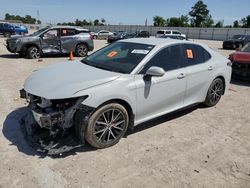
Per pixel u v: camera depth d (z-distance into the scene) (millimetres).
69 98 3473
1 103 5594
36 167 3377
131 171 3393
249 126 4973
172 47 4684
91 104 3512
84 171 3342
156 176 3320
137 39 5016
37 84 3832
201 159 3754
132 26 70375
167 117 5195
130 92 3904
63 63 4789
